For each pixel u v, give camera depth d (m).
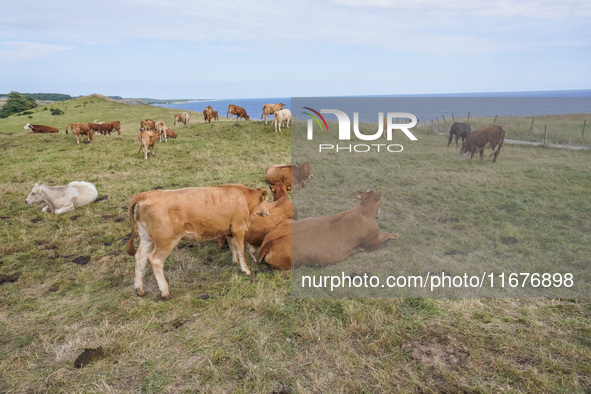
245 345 3.08
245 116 28.44
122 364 2.94
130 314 3.65
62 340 3.32
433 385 2.55
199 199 4.06
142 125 21.84
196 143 15.88
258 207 4.49
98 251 5.35
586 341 2.87
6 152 14.87
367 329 3.10
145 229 3.98
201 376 2.76
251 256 4.89
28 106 69.38
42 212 7.30
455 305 3.33
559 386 2.48
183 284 4.31
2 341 3.37
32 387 2.75
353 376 2.68
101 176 10.46
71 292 4.26
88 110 40.00
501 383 2.54
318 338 3.06
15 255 5.30
